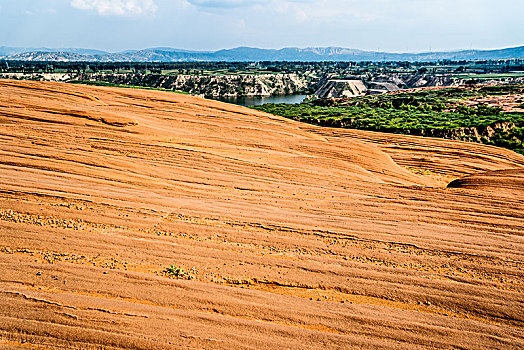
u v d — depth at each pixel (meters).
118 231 13.77
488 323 10.07
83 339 8.76
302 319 9.84
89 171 19.17
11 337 8.66
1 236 12.71
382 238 14.43
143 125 28.98
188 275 11.45
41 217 14.15
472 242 14.31
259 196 18.62
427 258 13.09
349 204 18.17
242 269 11.96
